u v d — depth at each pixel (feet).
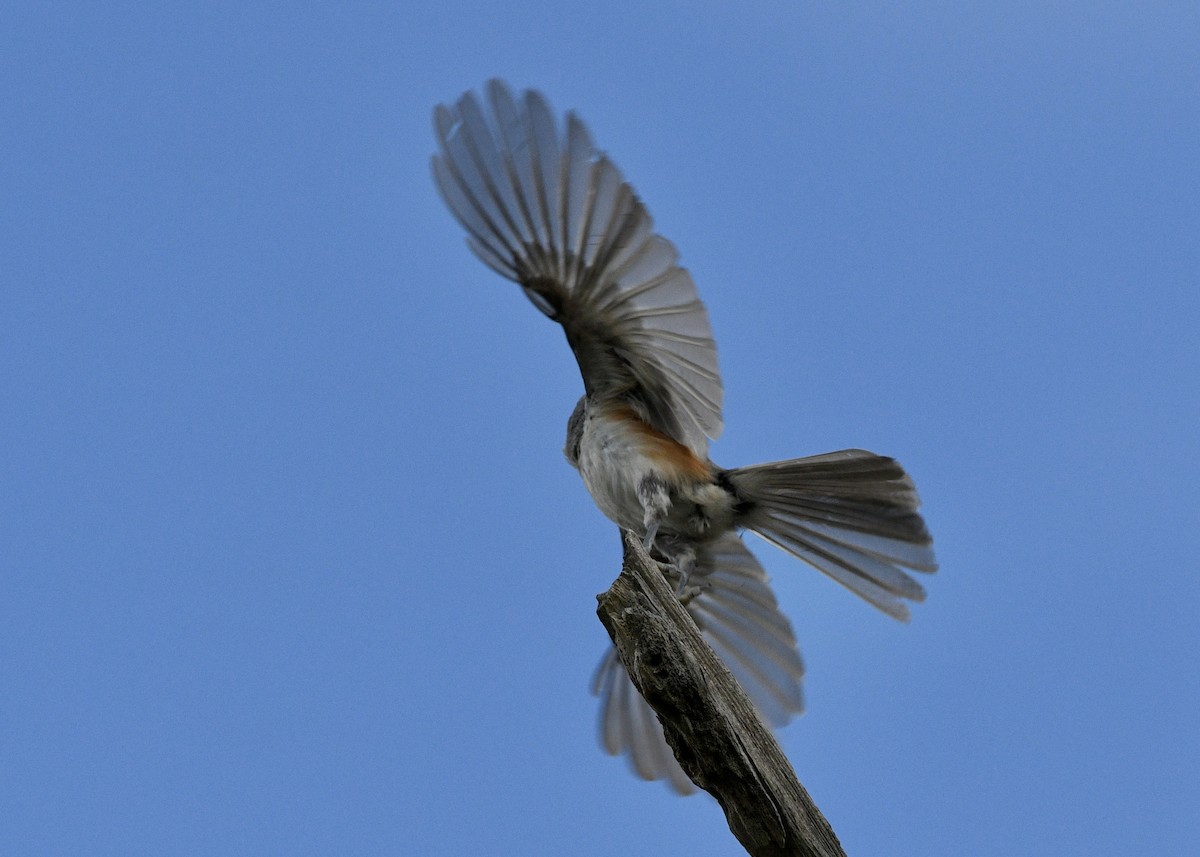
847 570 39.81
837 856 24.77
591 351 36.32
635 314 34.55
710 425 36.01
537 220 32.35
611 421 37.58
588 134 30.83
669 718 25.14
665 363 35.96
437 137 31.63
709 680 25.12
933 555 38.22
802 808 24.86
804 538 39.75
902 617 39.32
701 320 33.86
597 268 33.24
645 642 25.12
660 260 32.53
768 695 40.65
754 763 24.67
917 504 37.96
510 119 31.30
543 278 33.81
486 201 32.07
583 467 38.42
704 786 25.14
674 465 37.09
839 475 37.68
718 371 34.76
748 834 24.95
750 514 39.22
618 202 31.35
